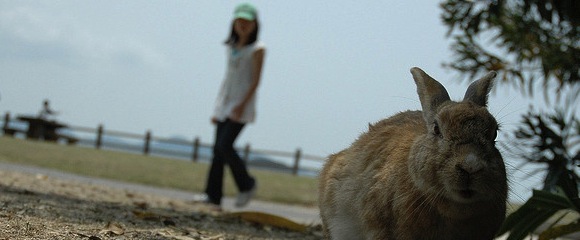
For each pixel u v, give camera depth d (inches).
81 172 583.2
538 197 194.1
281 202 517.3
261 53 368.5
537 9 280.2
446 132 152.6
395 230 165.0
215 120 380.2
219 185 381.4
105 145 1316.4
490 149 150.8
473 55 335.3
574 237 293.1
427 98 168.6
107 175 583.2
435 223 159.0
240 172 376.8
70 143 1307.8
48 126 1290.6
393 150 171.5
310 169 1178.6
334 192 188.7
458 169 146.6
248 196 380.2
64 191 334.0
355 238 180.4
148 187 514.9
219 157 378.0
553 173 243.1
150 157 995.3
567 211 207.8
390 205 164.7
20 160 635.5
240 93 370.9
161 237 207.0
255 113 376.2
